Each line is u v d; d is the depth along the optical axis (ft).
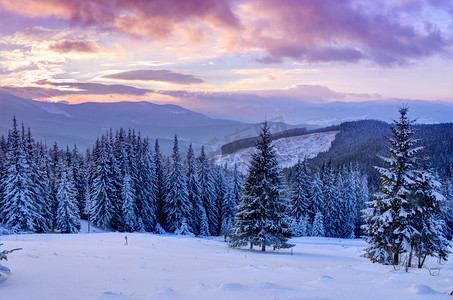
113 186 161.89
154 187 182.91
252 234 85.81
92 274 27.40
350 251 95.40
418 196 51.83
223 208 199.72
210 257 56.54
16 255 37.60
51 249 49.11
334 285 23.38
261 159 86.53
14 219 130.93
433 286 24.34
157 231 169.07
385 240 53.47
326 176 211.82
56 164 171.01
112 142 171.53
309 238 153.99
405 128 56.34
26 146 144.87
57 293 19.35
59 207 148.97
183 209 169.58
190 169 180.34
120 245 69.67
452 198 160.04
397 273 33.58
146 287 22.49
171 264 39.88
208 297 18.76
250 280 27.37
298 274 32.63
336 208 195.21
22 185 132.46
